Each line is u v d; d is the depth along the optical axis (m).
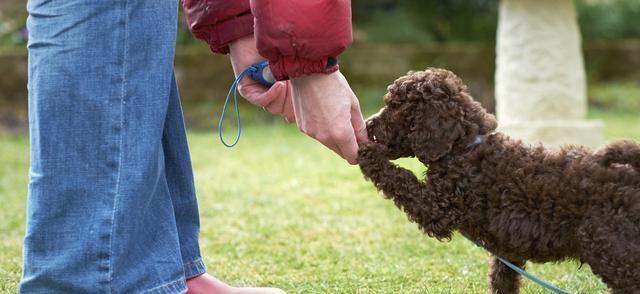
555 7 8.46
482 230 3.62
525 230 3.48
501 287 4.04
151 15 3.23
